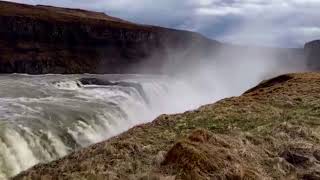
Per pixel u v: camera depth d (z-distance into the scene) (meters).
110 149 16.00
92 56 116.62
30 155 27.67
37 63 99.81
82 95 51.91
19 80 64.94
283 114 22.44
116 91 57.78
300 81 37.03
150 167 13.68
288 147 15.91
